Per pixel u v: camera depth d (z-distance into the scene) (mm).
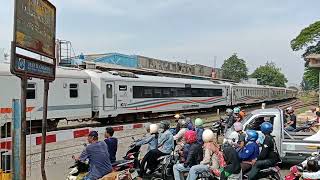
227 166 7422
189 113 39906
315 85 70625
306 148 10961
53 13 7266
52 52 7324
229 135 11281
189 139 8406
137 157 9578
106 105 24969
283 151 11156
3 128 13328
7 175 7160
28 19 5973
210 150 8172
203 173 7984
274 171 8188
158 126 10359
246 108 54250
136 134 18188
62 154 12750
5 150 8297
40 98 19609
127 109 27219
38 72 6598
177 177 8430
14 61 5543
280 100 75375
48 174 10125
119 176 7402
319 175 7176
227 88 45812
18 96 18297
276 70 135375
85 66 30453
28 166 10906
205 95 40094
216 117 35156
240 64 112188
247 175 8156
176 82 34375
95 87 24406
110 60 55656
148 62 56906
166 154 9328
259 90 58906
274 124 11297
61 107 21172
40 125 20094
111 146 8586
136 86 28344
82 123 27547
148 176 9312
